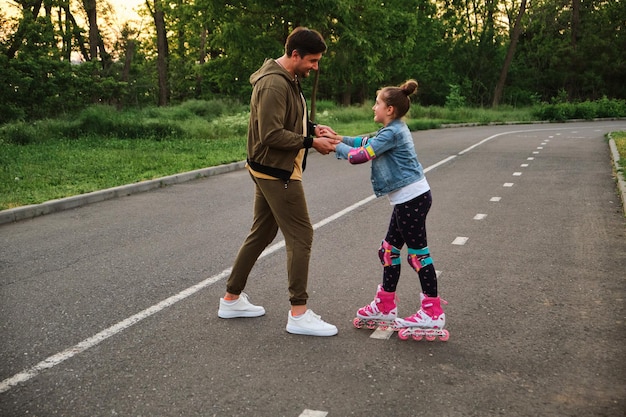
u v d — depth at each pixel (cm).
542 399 325
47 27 2664
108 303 491
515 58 5866
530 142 2052
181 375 358
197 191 1083
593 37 5534
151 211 897
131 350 396
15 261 626
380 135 396
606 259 604
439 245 668
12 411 317
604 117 4300
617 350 388
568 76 5566
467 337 412
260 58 2359
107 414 314
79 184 1077
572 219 800
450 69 5438
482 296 496
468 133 2620
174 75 4756
